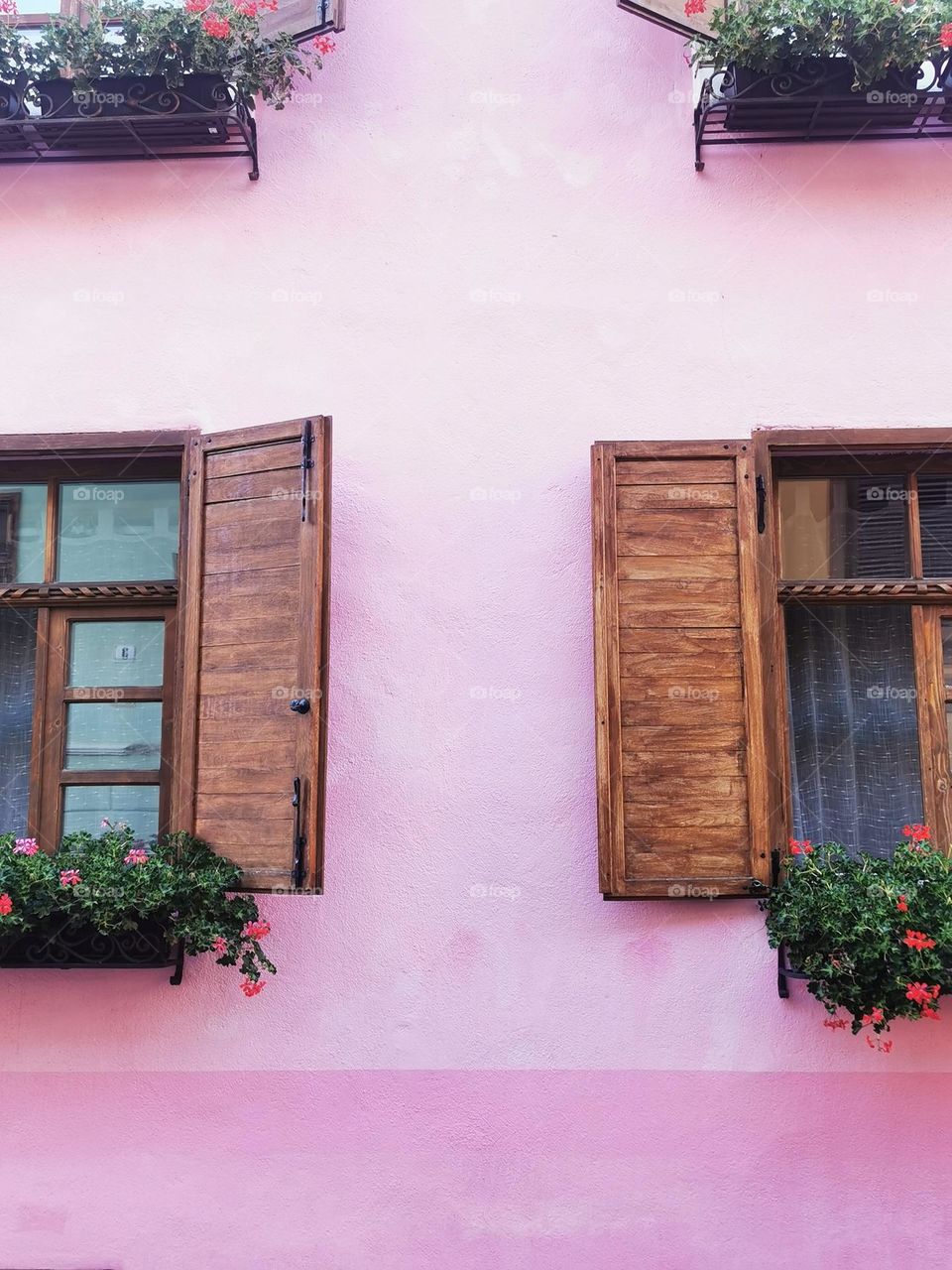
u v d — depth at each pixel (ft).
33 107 12.40
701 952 11.30
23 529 12.64
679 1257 10.94
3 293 12.65
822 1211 10.94
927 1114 11.03
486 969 11.40
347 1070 11.33
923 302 12.22
